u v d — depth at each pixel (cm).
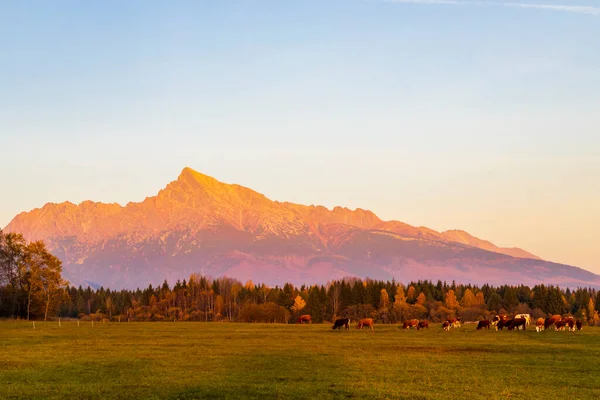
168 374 4222
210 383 3872
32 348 5866
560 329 8394
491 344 6259
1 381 3966
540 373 4262
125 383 3881
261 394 3538
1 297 12388
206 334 7756
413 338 7075
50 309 12875
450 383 3875
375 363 4750
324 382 3906
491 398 3438
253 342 6525
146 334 7731
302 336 7431
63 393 3572
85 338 7062
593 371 4359
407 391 3616
